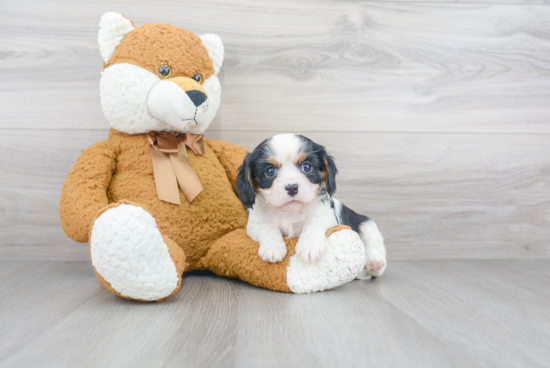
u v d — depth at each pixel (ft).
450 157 6.85
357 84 6.74
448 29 6.81
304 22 6.66
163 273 3.93
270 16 6.61
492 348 2.95
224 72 6.59
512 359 2.77
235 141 6.66
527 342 3.09
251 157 4.82
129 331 3.21
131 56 4.92
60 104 6.44
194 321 3.46
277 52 6.64
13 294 4.37
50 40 6.39
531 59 6.89
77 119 6.47
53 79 6.41
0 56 6.35
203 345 2.93
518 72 6.89
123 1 6.43
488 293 4.56
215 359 2.70
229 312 3.73
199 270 5.64
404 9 6.75
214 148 5.89
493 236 6.89
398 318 3.60
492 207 6.90
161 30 5.09
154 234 3.89
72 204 4.57
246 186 4.81
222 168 5.77
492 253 6.89
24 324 3.38
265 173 4.71
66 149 6.47
